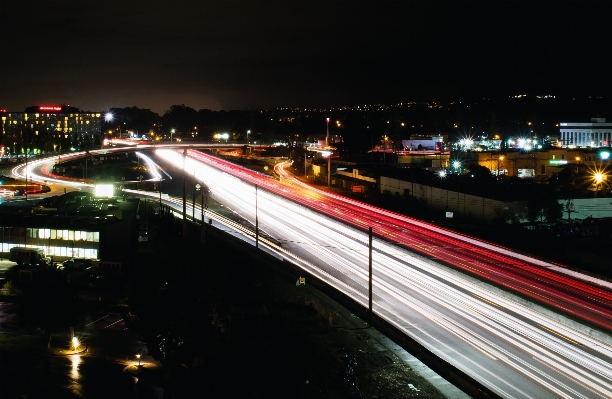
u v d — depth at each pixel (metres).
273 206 109.69
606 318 47.97
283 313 48.50
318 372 38.59
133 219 88.50
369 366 40.34
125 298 58.47
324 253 71.81
